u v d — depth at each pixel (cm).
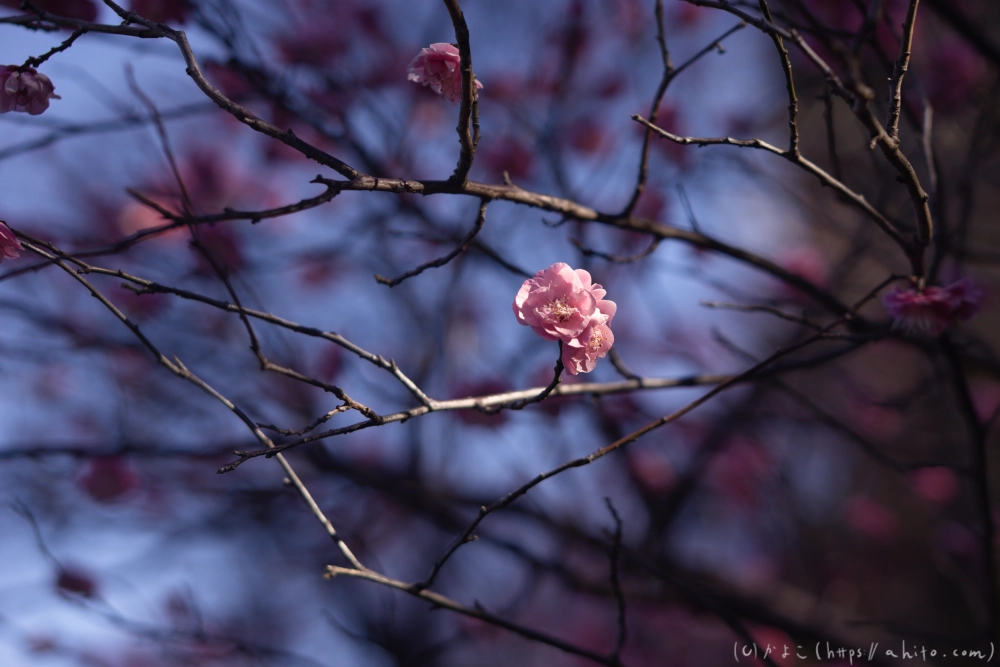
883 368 656
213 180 471
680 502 456
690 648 602
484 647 641
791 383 625
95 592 380
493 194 222
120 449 346
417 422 454
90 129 281
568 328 187
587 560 507
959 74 409
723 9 198
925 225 225
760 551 642
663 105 461
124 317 214
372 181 195
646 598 407
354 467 441
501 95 466
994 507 524
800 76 479
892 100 198
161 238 407
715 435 471
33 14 231
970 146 335
